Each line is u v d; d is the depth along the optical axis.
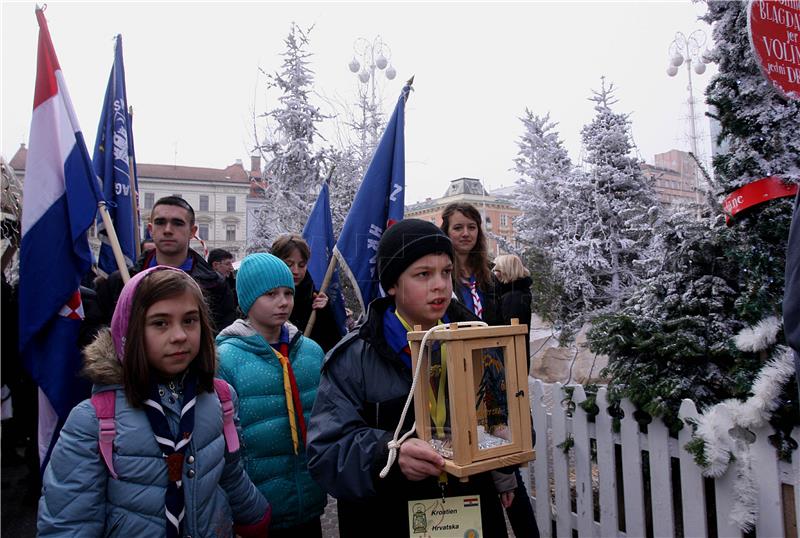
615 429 2.63
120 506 1.55
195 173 46.50
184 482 1.63
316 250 4.28
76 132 3.08
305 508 2.24
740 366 2.23
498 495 1.74
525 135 12.50
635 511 2.46
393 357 1.57
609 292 9.65
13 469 5.02
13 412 4.37
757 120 2.37
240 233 45.97
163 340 1.63
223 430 1.83
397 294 1.60
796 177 2.20
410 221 1.59
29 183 2.95
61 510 1.50
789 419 1.92
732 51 2.49
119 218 3.97
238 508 1.89
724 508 2.08
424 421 1.36
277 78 13.28
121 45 4.11
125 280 3.01
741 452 2.02
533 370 7.96
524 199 12.20
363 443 1.46
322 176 13.62
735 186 2.38
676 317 2.63
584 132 10.64
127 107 4.13
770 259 2.21
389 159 3.60
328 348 3.85
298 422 2.27
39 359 2.80
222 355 2.28
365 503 1.55
